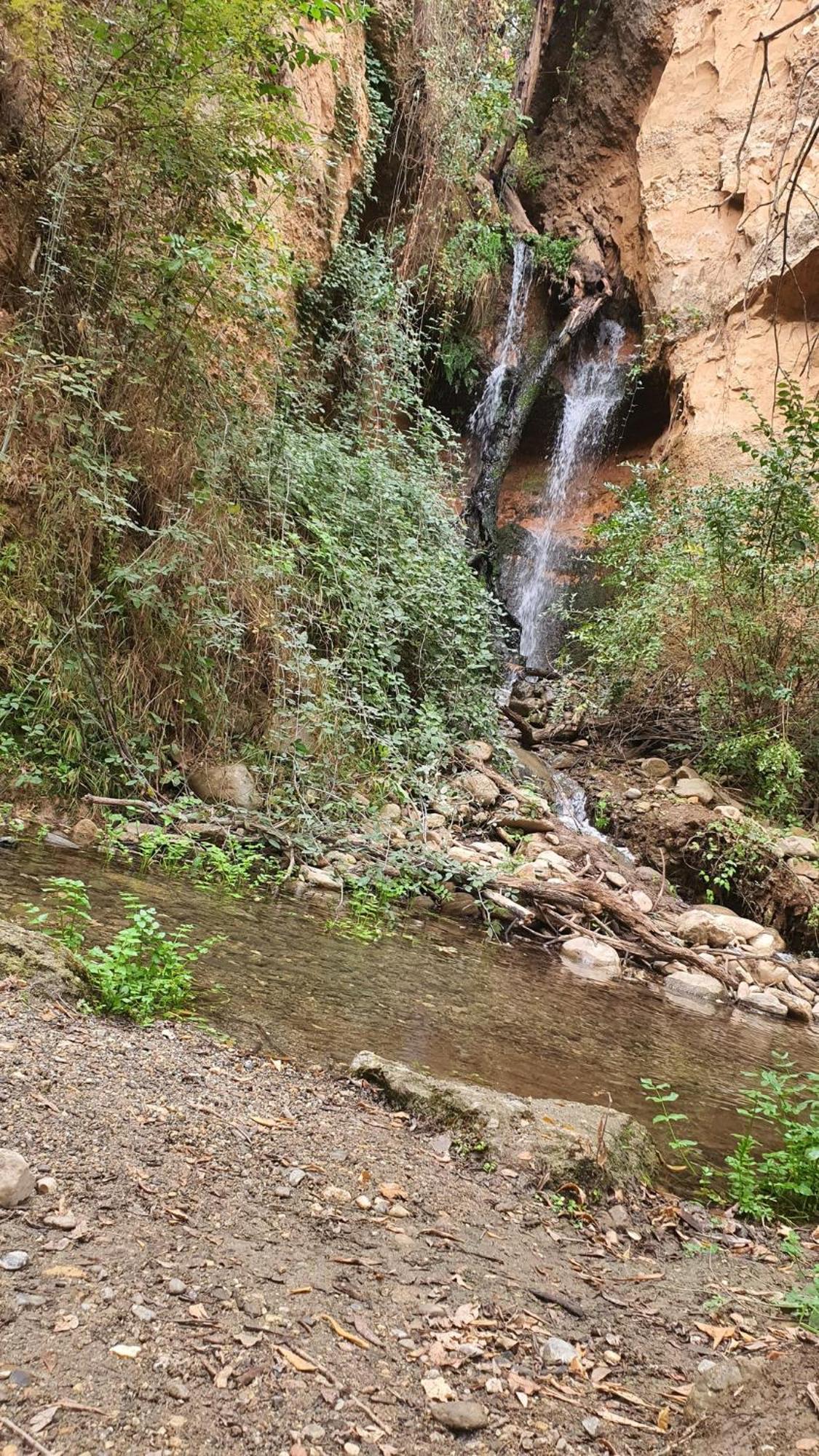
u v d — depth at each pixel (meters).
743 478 12.93
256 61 7.01
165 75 6.44
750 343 13.97
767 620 9.77
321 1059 3.43
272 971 4.35
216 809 6.39
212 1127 2.58
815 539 9.77
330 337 10.98
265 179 8.68
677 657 10.44
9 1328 1.61
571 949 6.35
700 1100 4.15
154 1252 1.95
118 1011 3.28
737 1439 1.75
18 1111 2.31
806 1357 2.12
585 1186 2.90
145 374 6.78
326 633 8.02
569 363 18.12
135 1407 1.53
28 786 5.79
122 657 6.52
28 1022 2.86
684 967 6.58
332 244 10.92
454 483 11.68
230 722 6.95
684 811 8.48
